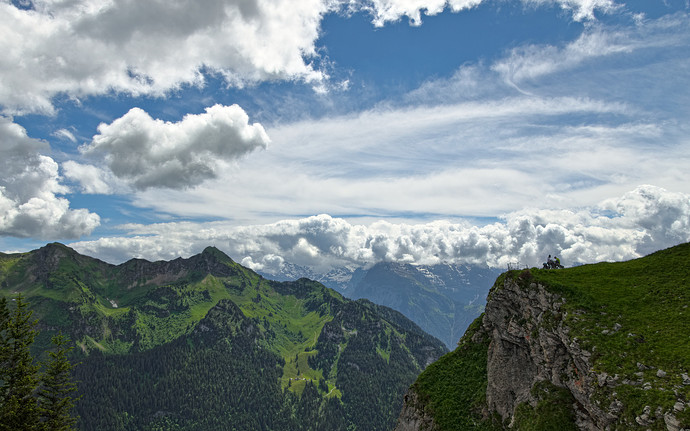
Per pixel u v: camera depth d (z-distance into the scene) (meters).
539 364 58.19
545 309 60.69
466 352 79.69
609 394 44.16
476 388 70.69
